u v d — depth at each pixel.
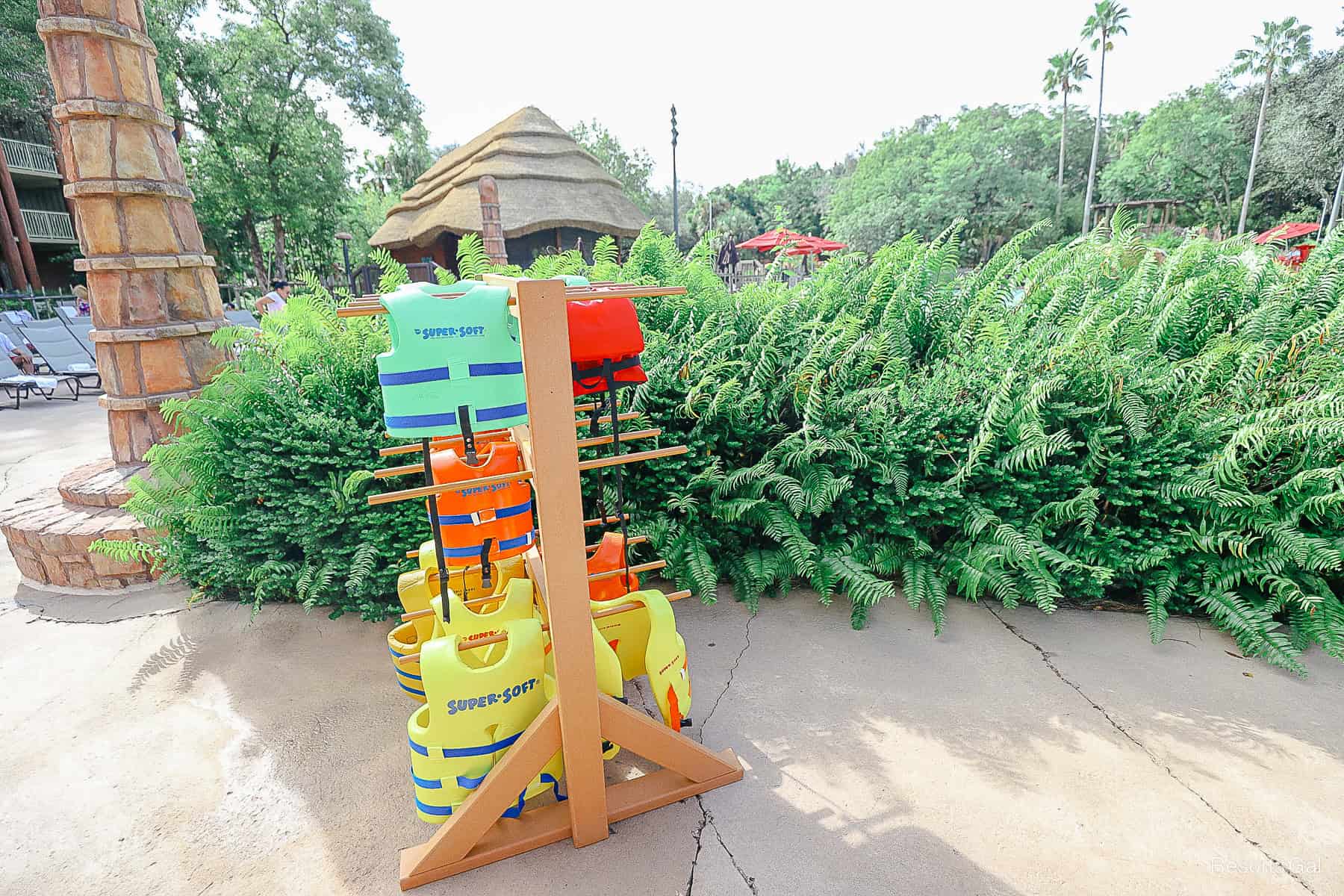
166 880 1.91
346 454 3.21
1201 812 2.02
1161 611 2.97
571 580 1.75
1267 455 3.08
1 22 21.06
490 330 1.72
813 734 2.43
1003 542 3.11
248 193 27.38
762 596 3.48
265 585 3.29
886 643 3.02
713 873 1.86
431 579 2.35
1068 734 2.39
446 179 21.77
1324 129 38.38
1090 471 3.24
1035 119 57.69
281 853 2.00
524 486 2.01
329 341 3.54
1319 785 2.12
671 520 3.41
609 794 2.10
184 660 3.06
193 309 4.21
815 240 18.75
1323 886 1.76
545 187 19.77
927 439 3.37
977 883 1.80
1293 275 4.12
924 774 2.22
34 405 9.27
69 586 3.83
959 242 4.31
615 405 2.09
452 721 1.80
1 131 24.45
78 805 2.20
